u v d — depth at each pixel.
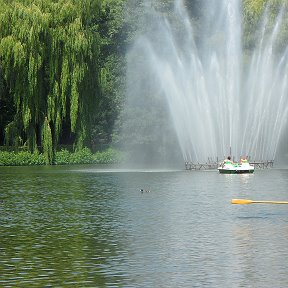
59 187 120.50
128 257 62.06
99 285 53.09
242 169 154.12
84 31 180.50
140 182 131.00
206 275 55.94
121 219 83.00
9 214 87.31
